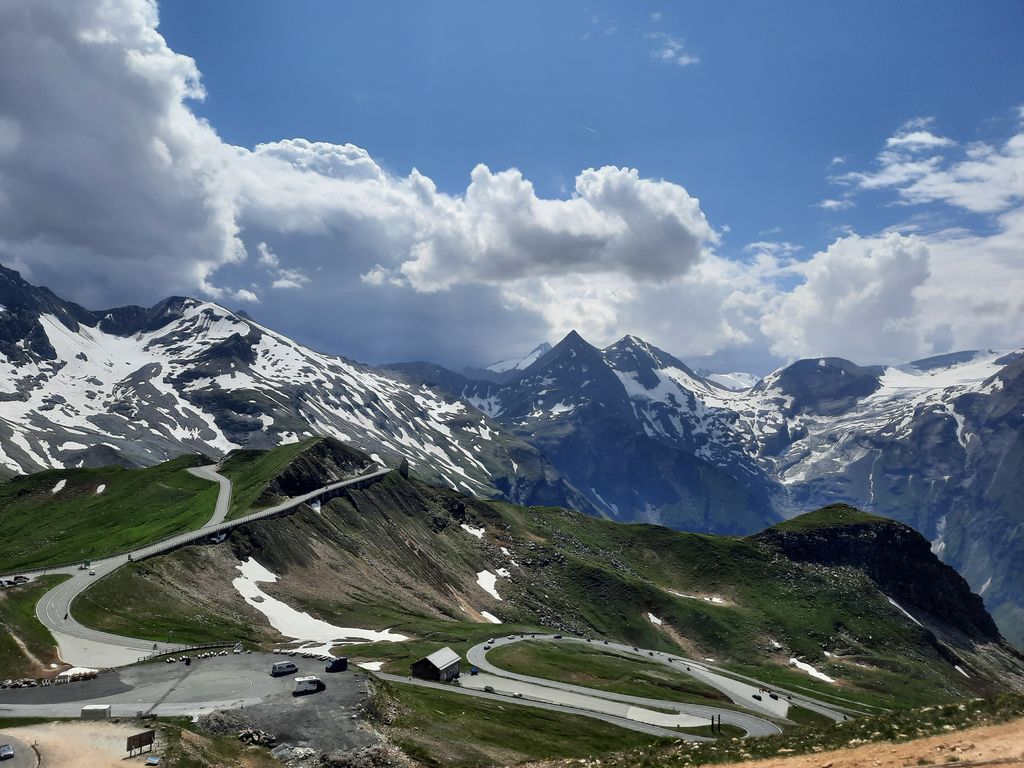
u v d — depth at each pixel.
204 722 73.25
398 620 188.75
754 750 56.06
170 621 136.88
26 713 73.88
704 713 141.38
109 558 165.00
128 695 80.69
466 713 101.38
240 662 95.12
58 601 132.38
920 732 50.62
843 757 47.81
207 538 188.88
